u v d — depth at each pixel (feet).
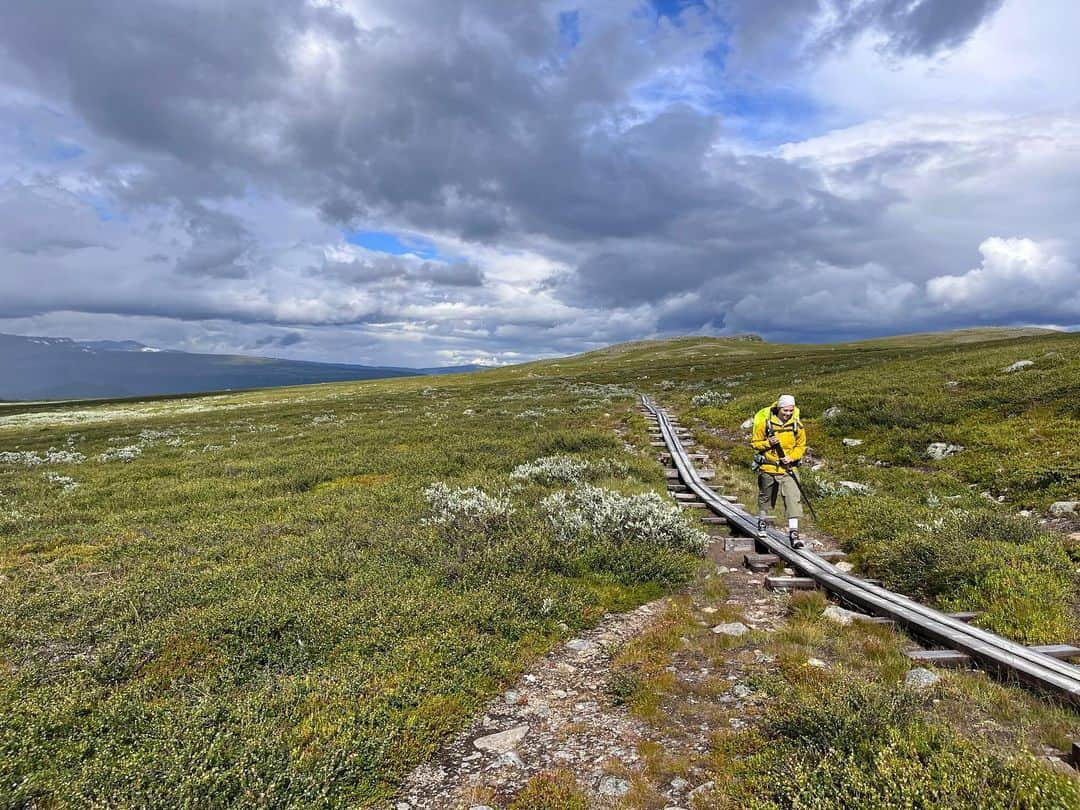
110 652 23.99
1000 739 16.78
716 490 55.16
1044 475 43.62
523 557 33.58
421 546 35.91
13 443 120.98
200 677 22.36
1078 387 61.57
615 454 67.46
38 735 18.54
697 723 18.80
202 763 16.14
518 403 139.95
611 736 18.53
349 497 51.24
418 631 25.32
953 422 64.18
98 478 67.62
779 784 14.75
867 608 27.27
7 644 26.13
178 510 49.67
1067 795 13.10
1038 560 29.68
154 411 213.87
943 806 12.93
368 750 17.66
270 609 26.94
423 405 152.25
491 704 21.01
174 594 30.12
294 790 15.78
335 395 241.55
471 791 16.28
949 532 33.40
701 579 32.55
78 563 37.40
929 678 20.17
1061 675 19.33
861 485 50.08
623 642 25.17
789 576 33.01
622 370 253.44
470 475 58.39
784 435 37.73
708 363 248.52
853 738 16.06
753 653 23.26
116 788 15.74
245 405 213.05
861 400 78.84
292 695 20.30
